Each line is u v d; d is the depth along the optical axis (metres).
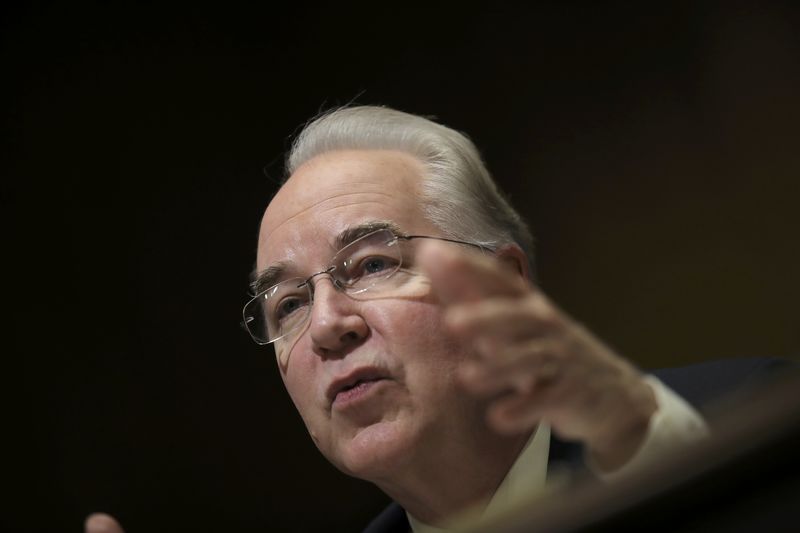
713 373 3.41
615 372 2.12
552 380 2.04
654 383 2.21
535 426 3.29
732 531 0.97
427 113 13.53
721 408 1.10
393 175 3.56
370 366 3.13
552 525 1.03
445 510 3.33
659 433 2.07
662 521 1.00
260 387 13.15
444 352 3.17
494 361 1.98
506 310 1.95
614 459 2.13
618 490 1.03
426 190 3.58
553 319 2.02
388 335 3.16
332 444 3.28
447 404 3.14
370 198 3.45
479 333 1.95
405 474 3.19
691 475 1.00
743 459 0.98
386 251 3.34
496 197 3.85
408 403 3.12
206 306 13.39
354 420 3.16
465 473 3.23
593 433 2.11
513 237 3.85
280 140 13.77
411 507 3.38
